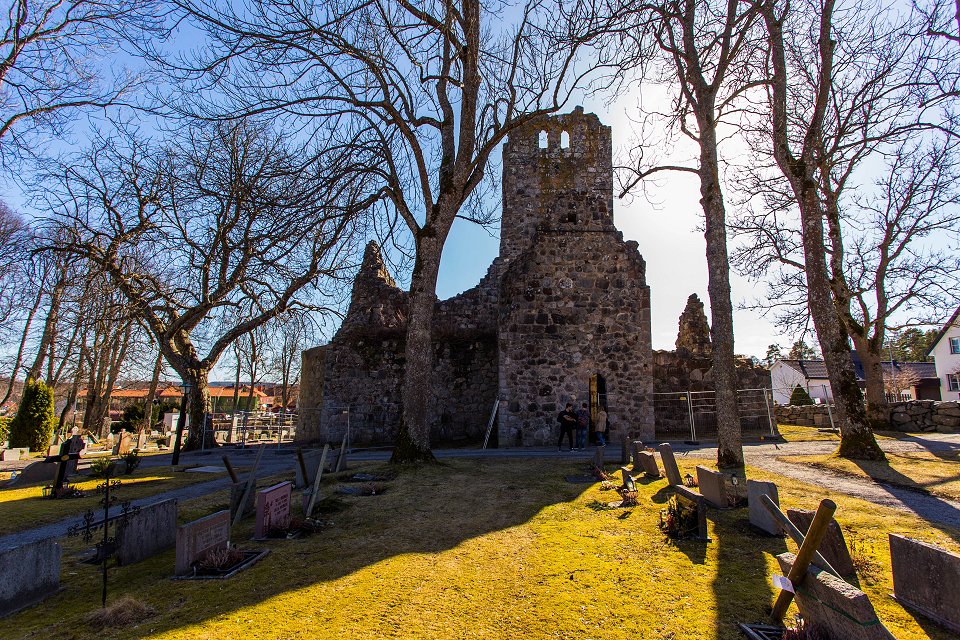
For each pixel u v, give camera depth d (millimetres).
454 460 12070
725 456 9922
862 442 10742
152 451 22594
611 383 16172
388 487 9234
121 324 25297
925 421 16703
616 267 16812
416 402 11445
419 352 11570
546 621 4156
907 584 4309
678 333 22172
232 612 4422
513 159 21875
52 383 31953
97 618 4344
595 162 21891
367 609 4402
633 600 4500
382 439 19281
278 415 22141
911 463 10078
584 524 6805
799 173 12031
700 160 11023
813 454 11906
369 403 19562
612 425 15898
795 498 7641
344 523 7199
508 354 16172
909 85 11906
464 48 11883
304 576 5219
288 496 7148
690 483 8672
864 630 3197
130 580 5410
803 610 3846
